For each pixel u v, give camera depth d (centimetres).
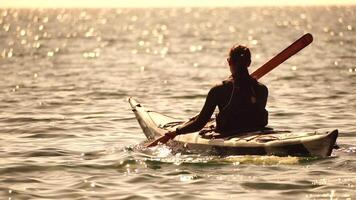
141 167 2753
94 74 7562
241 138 2850
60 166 2798
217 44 14738
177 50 12681
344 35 17238
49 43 15825
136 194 2375
